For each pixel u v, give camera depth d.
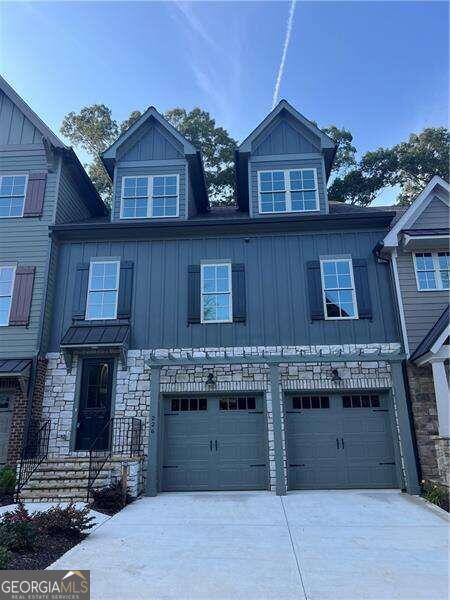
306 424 10.23
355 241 11.55
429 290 10.67
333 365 10.46
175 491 9.89
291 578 4.51
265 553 5.33
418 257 11.04
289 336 10.80
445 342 9.77
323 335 10.77
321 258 11.41
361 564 4.93
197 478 10.00
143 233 11.83
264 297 11.16
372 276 11.22
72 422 10.39
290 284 11.25
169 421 10.43
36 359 10.48
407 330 10.42
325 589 4.22
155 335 10.98
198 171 13.39
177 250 11.74
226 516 7.30
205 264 11.55
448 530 6.37
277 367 10.20
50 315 11.30
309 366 10.48
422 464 9.52
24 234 11.80
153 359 10.38
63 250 11.94
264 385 10.40
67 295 11.52
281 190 12.51
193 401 10.59
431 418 9.80
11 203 12.18
